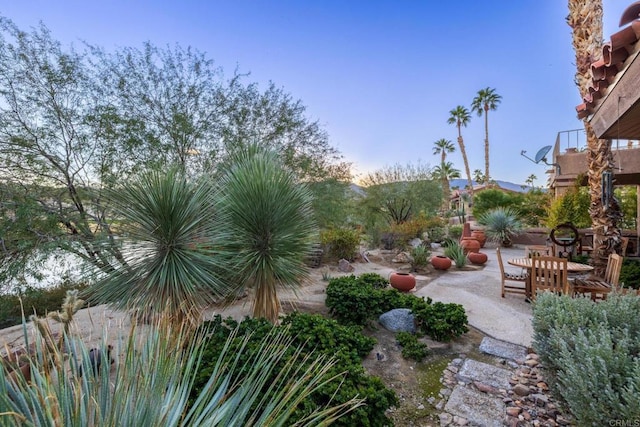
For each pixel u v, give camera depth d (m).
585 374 1.89
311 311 4.55
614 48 2.33
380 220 13.09
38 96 4.68
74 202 4.89
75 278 4.18
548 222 9.59
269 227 3.52
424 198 13.55
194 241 3.05
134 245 2.94
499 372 2.93
